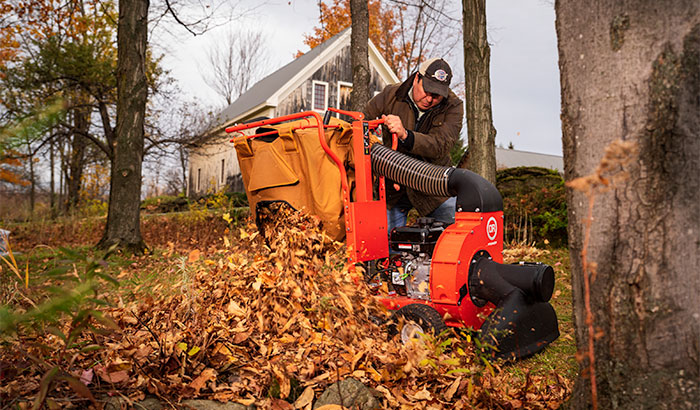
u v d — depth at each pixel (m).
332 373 2.52
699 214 1.61
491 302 3.37
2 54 13.73
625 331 1.69
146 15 9.48
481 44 8.08
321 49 22.42
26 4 12.79
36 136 0.96
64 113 0.99
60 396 1.94
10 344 2.11
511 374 2.95
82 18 15.50
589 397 1.81
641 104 1.63
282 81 24.23
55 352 2.29
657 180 1.62
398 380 2.61
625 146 1.25
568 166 1.86
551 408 2.41
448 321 3.29
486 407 2.42
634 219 1.66
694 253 1.60
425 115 4.25
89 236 11.98
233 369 2.44
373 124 3.74
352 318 2.84
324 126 3.42
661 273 1.62
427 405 2.42
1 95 0.96
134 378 2.19
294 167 3.48
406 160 3.67
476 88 8.09
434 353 2.68
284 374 2.32
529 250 7.95
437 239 3.53
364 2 9.22
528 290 3.17
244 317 2.96
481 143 8.06
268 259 3.23
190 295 2.96
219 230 10.88
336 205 3.44
